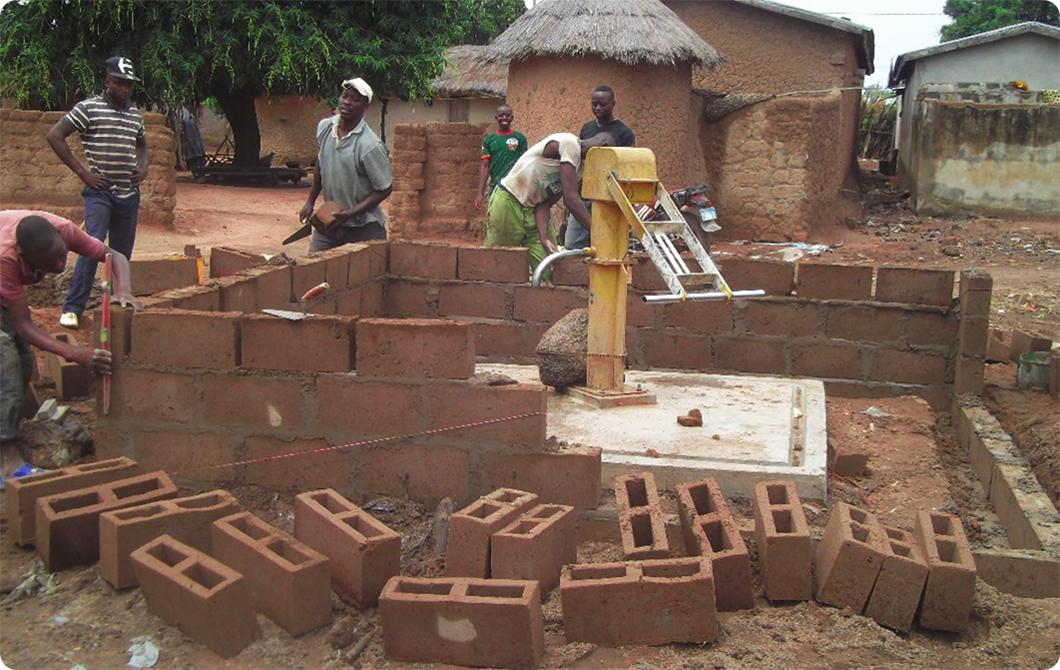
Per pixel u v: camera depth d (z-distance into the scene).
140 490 4.24
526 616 3.34
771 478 4.68
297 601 3.53
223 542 3.79
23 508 4.16
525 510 4.04
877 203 19.31
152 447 4.75
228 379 4.64
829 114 15.93
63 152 7.13
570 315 6.03
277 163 30.16
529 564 3.74
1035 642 3.62
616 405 5.62
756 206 15.52
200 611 3.44
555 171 7.52
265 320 4.57
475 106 26.33
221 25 19.05
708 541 3.84
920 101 18.20
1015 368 7.90
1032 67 21.12
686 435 5.16
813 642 3.53
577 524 4.39
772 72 18.42
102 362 4.64
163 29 18.86
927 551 3.78
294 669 3.39
